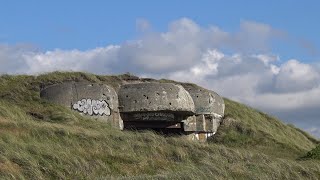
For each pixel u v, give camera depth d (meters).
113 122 26.80
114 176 18.22
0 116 22.27
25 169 17.23
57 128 21.70
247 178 19.22
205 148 22.59
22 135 20.34
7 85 28.58
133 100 27.50
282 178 20.12
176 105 27.94
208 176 18.42
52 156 18.52
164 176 17.80
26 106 26.05
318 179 20.97
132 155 20.41
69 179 17.53
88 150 20.23
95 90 26.73
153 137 22.77
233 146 28.62
